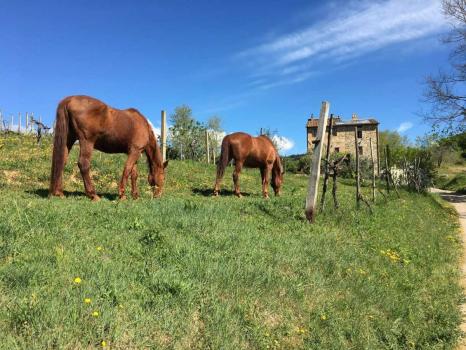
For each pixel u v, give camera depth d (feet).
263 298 17.10
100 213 24.81
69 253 17.12
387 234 33.30
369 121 216.54
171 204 30.22
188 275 17.06
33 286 13.92
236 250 21.17
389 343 17.60
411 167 100.94
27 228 19.61
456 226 51.62
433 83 100.68
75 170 47.32
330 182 85.61
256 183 64.44
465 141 110.52
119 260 17.63
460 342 18.88
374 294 20.79
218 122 183.21
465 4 94.63
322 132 32.96
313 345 15.71
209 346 13.53
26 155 52.60
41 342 11.23
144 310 13.96
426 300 22.33
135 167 37.47
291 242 24.99
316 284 19.76
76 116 32.12
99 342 11.99
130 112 35.94
